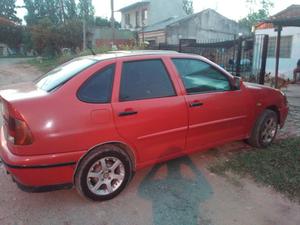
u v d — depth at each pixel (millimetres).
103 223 2977
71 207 3236
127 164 3434
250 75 12031
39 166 2908
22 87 3609
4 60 39656
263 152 4629
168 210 3186
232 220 3020
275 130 5027
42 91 3201
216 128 4160
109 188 3352
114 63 3357
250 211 3166
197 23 29281
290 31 15469
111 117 3184
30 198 3410
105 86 3234
